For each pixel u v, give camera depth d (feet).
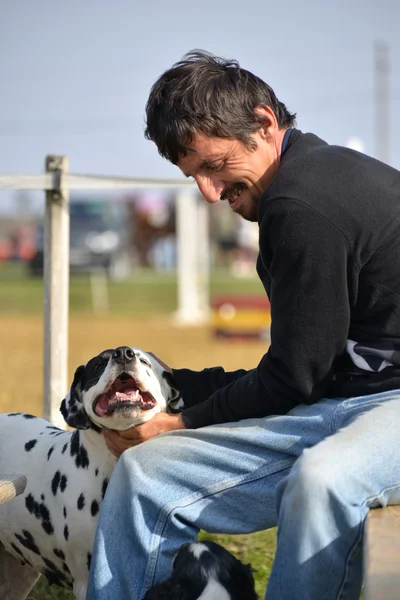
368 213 15.53
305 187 15.67
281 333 16.02
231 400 17.07
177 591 15.11
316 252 15.47
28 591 22.40
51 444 20.80
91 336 89.30
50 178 24.98
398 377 15.83
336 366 16.42
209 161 17.16
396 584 12.01
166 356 70.49
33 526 20.21
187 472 16.29
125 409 17.93
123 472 16.47
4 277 200.13
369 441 14.40
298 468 14.06
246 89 16.99
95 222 205.57
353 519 13.97
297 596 13.91
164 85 17.16
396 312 15.70
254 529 16.58
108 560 16.15
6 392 46.55
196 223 133.28
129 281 194.29
